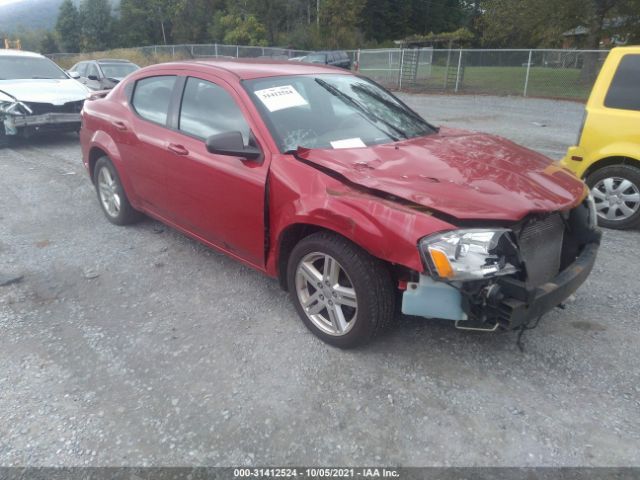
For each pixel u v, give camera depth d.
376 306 2.97
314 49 43.16
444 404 2.78
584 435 2.56
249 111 3.62
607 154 5.27
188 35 53.88
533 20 25.48
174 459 2.46
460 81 22.66
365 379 2.99
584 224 3.34
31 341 3.40
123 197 5.21
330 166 3.14
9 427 2.65
